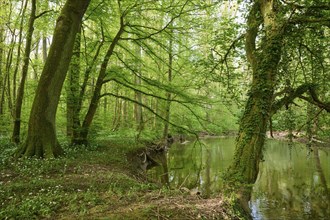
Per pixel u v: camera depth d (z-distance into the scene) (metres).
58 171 8.88
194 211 5.57
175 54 15.14
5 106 21.91
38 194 6.45
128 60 14.91
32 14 14.32
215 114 18.84
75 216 5.30
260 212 10.23
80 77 15.76
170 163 19.44
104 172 9.24
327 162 18.58
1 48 17.08
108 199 6.32
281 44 8.12
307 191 12.73
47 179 7.80
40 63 20.56
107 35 15.40
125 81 15.50
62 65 10.81
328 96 10.31
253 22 9.55
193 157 21.81
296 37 8.89
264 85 7.83
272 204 11.05
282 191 12.78
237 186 6.84
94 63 14.89
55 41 10.67
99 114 18.89
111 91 21.66
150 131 21.39
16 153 10.44
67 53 10.90
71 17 10.84
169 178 15.16
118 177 8.61
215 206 5.93
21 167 8.98
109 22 15.23
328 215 9.91
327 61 10.59
